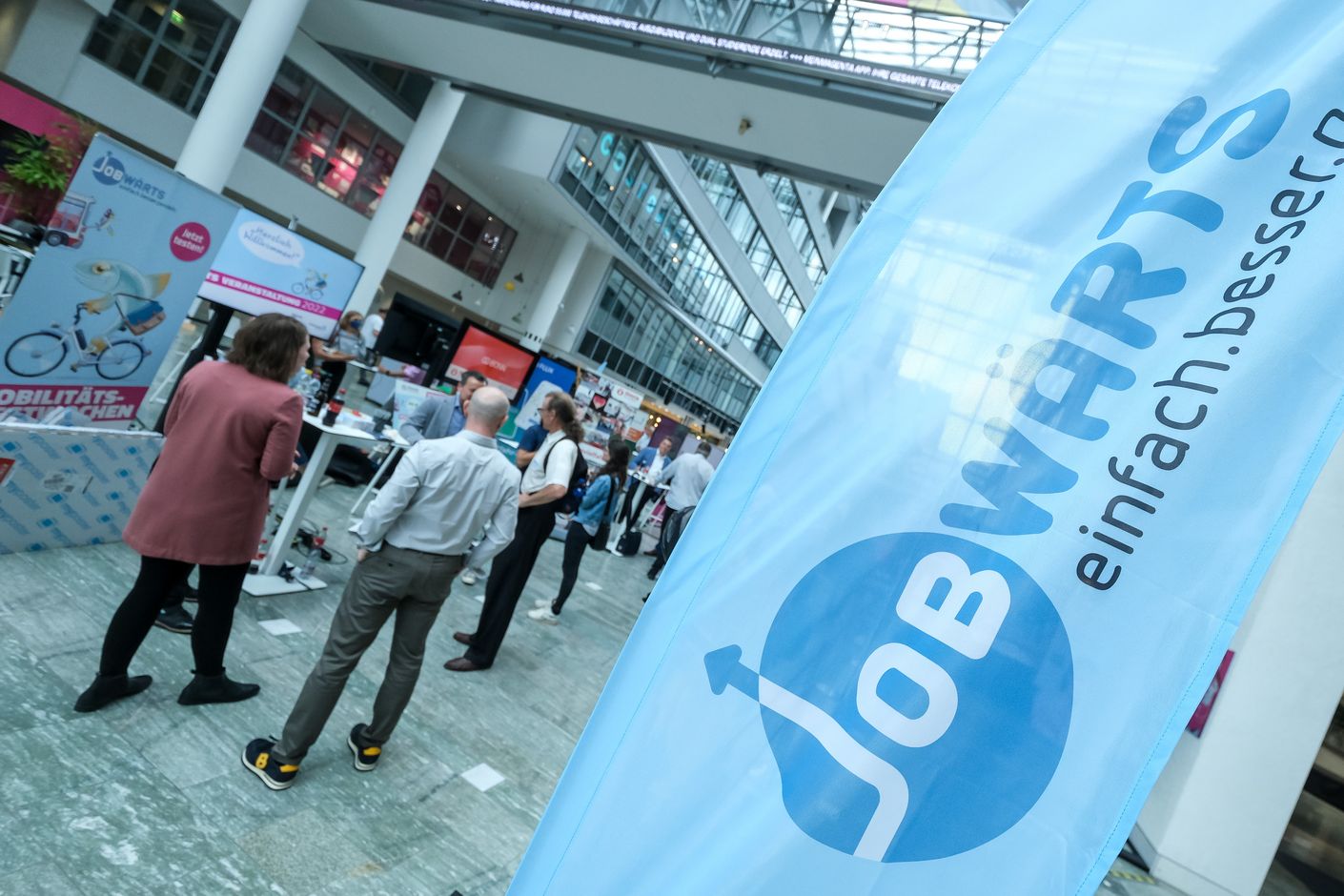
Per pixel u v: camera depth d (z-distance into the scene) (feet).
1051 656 3.60
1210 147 4.00
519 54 36.63
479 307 78.64
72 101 39.29
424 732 10.44
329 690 8.09
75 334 12.58
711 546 4.33
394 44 42.80
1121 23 4.40
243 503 8.15
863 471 4.15
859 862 3.65
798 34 27.73
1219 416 3.62
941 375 4.16
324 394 16.29
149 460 12.42
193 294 14.10
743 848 3.79
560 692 13.53
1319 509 15.05
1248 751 14.70
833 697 3.88
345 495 20.43
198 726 8.57
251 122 38.11
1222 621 3.42
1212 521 3.52
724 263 105.60
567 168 64.80
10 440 10.32
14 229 20.85
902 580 3.92
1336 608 14.66
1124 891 13.55
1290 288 3.69
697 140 38.32
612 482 17.06
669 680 4.18
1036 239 4.19
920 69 26.17
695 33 28.99
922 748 3.67
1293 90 3.93
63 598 10.13
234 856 6.97
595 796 4.10
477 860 8.22
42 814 6.57
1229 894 14.43
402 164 49.62
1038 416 3.92
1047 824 3.45
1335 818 17.29
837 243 145.38
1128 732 3.43
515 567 12.81
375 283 50.44
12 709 7.68
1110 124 4.25
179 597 10.48
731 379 138.51
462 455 8.25
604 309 86.84
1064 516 3.74
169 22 41.83
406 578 8.17
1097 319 3.95
